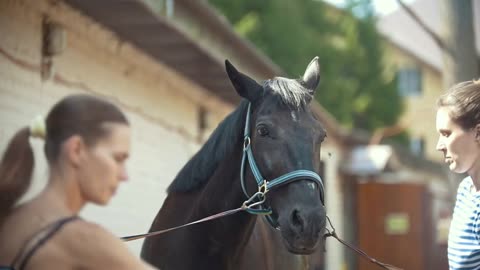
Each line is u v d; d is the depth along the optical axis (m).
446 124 3.41
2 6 5.28
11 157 2.46
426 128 37.59
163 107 8.53
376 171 14.88
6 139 5.34
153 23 6.58
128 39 7.15
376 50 31.05
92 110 2.41
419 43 38.34
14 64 5.46
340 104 27.22
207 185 4.01
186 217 4.09
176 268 4.04
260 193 3.75
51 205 2.36
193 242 3.99
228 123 4.06
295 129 3.75
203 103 9.82
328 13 30.83
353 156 15.30
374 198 13.35
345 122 27.19
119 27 6.75
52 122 2.42
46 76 5.90
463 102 3.37
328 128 14.20
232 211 3.77
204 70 8.35
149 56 7.77
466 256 3.38
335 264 14.52
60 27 6.00
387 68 33.16
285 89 3.88
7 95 5.36
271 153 3.73
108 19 6.50
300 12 26.88
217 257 3.98
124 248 2.36
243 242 4.02
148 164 8.08
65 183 2.39
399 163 18.23
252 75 11.30
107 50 7.00
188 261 4.00
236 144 3.96
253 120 3.88
